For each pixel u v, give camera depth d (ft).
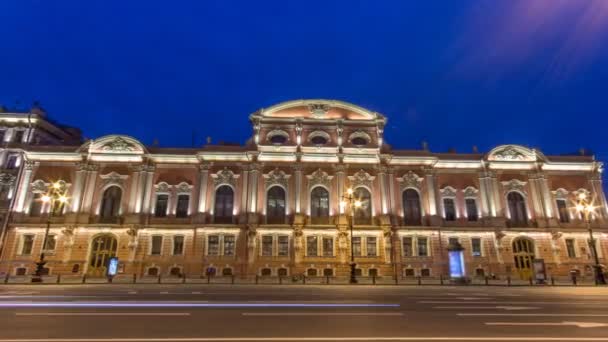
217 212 149.59
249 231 141.90
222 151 153.69
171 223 146.92
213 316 43.50
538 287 104.06
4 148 159.43
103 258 140.97
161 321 39.88
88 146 151.94
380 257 144.05
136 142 153.58
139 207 146.00
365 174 155.22
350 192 132.16
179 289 84.89
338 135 158.61
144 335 32.91
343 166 154.20
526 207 156.97
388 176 156.15
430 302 60.18
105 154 151.43
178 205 150.51
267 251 142.92
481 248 150.61
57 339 31.17
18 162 158.61
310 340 31.35
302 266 140.77
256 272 139.23
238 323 39.04
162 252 142.41
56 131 177.58
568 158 164.14
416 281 126.72
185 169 154.81
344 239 143.74
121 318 41.52
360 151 156.97
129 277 134.10
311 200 152.56
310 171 154.71
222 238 143.43
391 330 35.96
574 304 59.16
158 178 152.76
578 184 161.38
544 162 160.76
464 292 82.28
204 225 143.02
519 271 148.05
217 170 152.87
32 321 39.40
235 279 130.31
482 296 72.38
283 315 44.62
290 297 66.08
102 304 53.62
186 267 140.05
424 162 158.40
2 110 168.66
